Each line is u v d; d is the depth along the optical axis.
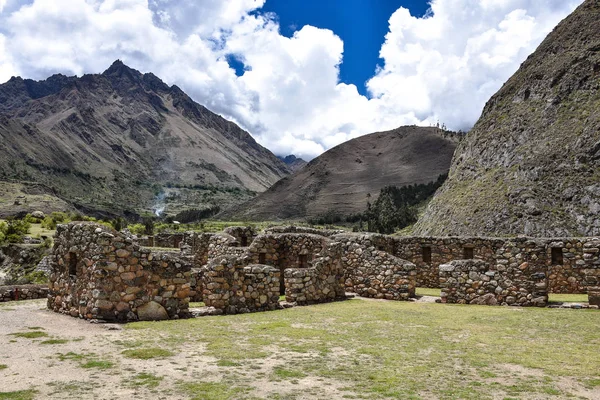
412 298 18.75
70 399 6.38
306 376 7.78
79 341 9.90
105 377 7.44
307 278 17.27
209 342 10.16
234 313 14.45
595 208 60.06
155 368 8.03
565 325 12.62
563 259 19.97
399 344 10.30
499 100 95.81
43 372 7.60
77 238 13.21
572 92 79.62
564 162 68.31
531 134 79.00
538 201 64.62
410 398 6.76
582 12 94.19
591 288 15.89
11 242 49.81
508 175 74.38
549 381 7.64
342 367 8.36
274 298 15.68
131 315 12.47
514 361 8.85
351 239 20.56
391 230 140.00
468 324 12.80
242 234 25.67
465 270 17.56
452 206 79.88
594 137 67.75
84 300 12.55
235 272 14.73
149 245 37.25
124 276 12.48
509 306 16.58
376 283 19.38
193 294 16.38
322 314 14.43
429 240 23.61
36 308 14.40
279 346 9.95
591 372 8.14
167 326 11.88
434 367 8.43
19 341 9.71
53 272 14.14
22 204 127.19
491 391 7.11
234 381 7.42
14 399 6.30
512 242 17.12
